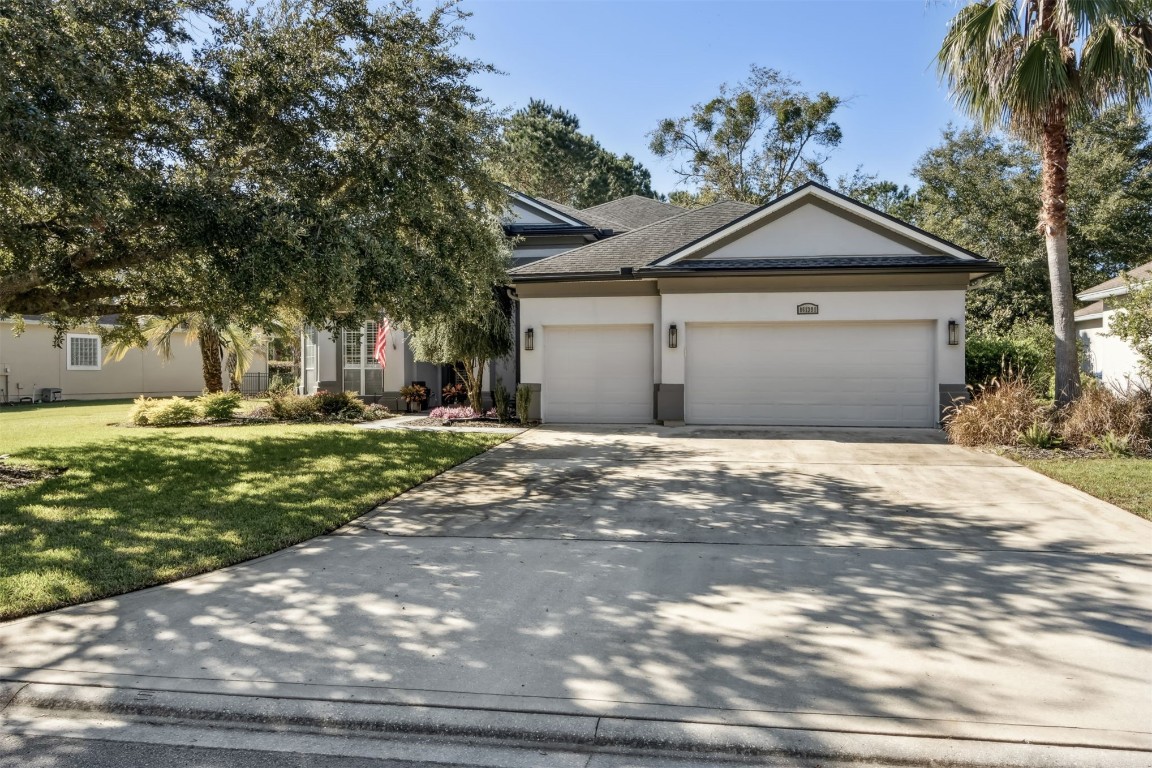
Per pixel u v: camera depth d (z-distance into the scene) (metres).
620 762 3.23
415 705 3.61
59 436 13.73
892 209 38.97
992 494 8.13
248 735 3.50
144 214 7.57
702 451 11.37
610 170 44.56
